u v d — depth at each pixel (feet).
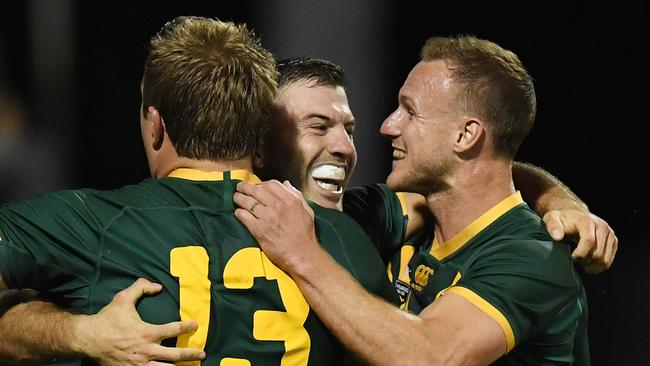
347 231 23.49
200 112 22.40
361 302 22.13
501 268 24.26
